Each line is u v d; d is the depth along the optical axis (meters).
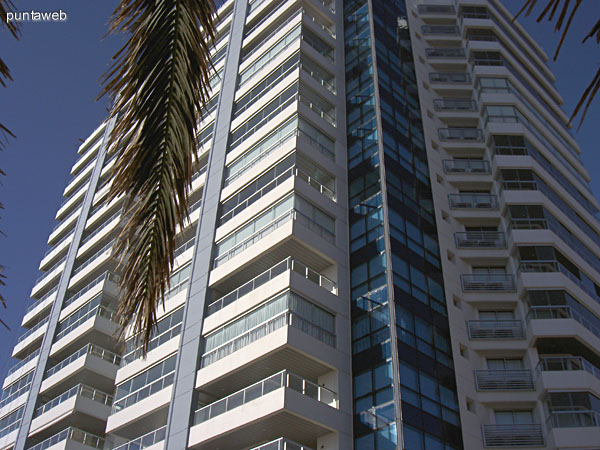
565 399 30.72
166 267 6.38
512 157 41.00
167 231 6.38
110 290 45.00
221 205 37.09
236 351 29.00
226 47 49.41
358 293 30.97
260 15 48.12
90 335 43.38
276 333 27.59
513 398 31.33
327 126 37.38
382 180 34.12
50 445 37.50
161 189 6.40
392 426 25.66
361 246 32.56
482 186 41.22
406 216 34.19
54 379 42.28
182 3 6.61
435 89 46.47
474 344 33.12
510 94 45.03
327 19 44.75
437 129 43.62
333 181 35.53
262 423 26.19
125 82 6.45
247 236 33.69
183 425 28.84
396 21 47.12
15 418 43.59
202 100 6.63
